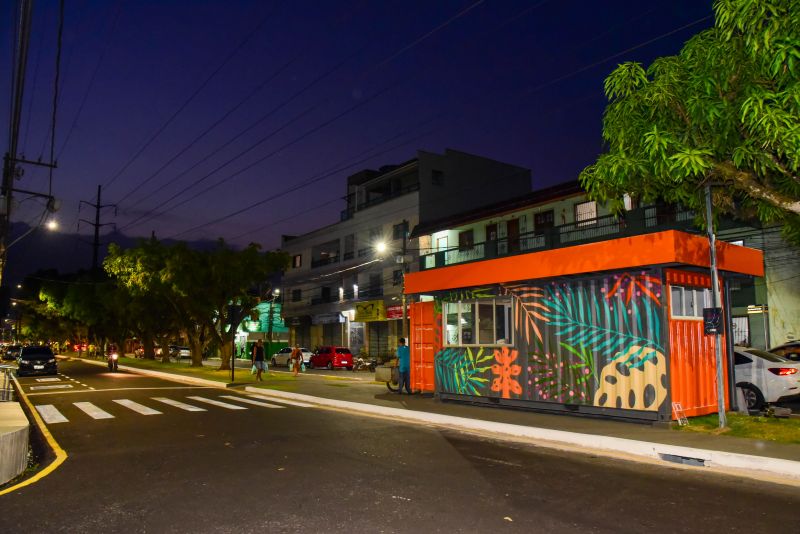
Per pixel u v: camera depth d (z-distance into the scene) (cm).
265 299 4709
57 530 559
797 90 805
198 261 3294
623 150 1067
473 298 1493
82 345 7788
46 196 1869
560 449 970
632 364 1141
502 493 685
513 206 3541
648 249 1077
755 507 632
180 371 3247
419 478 760
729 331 1270
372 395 1762
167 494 685
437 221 4134
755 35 842
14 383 2567
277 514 605
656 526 566
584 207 3250
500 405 1420
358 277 5047
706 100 959
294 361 2909
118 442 1041
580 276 1245
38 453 964
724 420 1035
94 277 5353
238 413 1451
